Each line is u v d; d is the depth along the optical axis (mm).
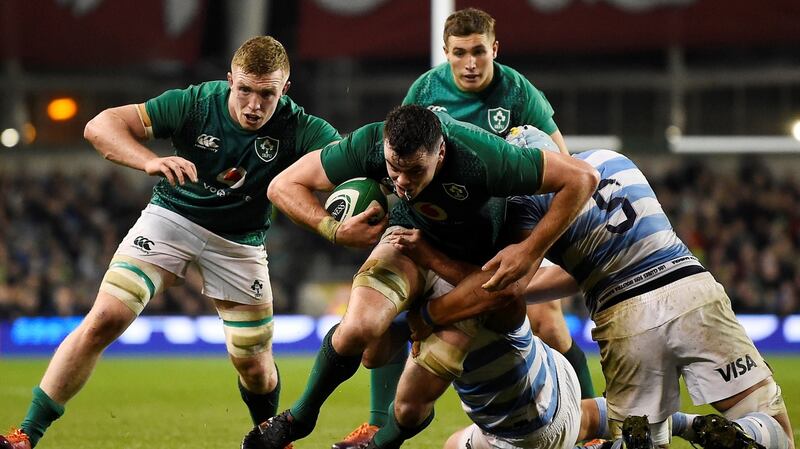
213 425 29312
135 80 83875
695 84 83625
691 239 67875
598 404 21297
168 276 22062
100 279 68562
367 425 21594
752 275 65500
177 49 70750
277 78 20625
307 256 71562
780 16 67875
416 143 16453
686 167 72812
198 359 59156
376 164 17984
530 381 18375
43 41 71125
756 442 18109
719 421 17734
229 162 21641
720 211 70062
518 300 17938
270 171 21828
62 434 27422
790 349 61125
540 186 17406
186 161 19859
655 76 83500
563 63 84125
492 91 24938
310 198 18203
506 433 18938
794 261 66000
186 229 22031
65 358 20500
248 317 22703
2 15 70875
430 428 27984
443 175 17438
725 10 68188
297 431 18891
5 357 61656
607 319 19203
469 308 17734
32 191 72250
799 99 82375
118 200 72688
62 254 68938
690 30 68375
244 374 22984
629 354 19000
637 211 19078
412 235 18328
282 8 72625
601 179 19312
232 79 21000
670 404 19141
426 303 18250
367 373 47625
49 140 84062
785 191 71688
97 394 38938
